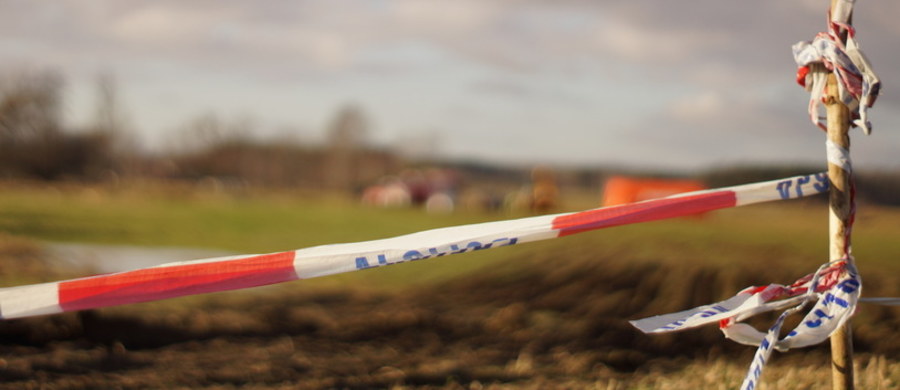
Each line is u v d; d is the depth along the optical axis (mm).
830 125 2148
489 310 6285
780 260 7656
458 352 4957
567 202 25000
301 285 7262
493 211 21250
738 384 3602
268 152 39938
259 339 5086
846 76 2072
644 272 7227
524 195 21844
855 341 4750
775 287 2166
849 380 2154
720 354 4770
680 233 10953
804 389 3436
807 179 2188
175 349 4680
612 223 2145
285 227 13555
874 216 12852
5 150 27562
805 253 8234
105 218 13656
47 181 28297
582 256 8234
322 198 29062
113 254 9039
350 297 6758
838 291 2096
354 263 2049
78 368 4102
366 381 4188
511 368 4527
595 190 31562
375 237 12422
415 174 25859
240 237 11812
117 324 5012
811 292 2119
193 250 9977
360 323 5711
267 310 5965
